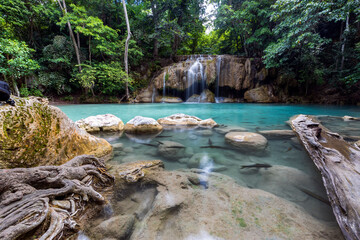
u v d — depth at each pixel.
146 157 2.77
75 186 1.53
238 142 3.35
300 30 9.23
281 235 1.16
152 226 1.28
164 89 15.05
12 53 8.14
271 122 5.85
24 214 1.11
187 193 1.68
